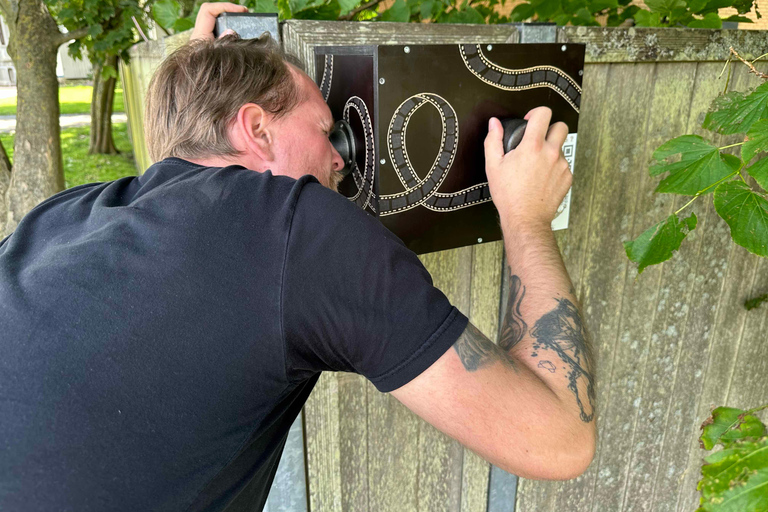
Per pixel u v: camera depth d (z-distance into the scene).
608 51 1.39
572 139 1.25
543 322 0.87
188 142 0.95
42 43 3.73
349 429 1.46
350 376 1.41
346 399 1.43
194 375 0.68
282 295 0.70
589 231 1.59
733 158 1.12
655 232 1.17
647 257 1.18
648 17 1.78
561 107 1.21
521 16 2.03
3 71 13.90
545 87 1.17
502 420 0.73
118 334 0.67
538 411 0.74
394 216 1.10
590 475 1.96
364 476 1.53
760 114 1.08
